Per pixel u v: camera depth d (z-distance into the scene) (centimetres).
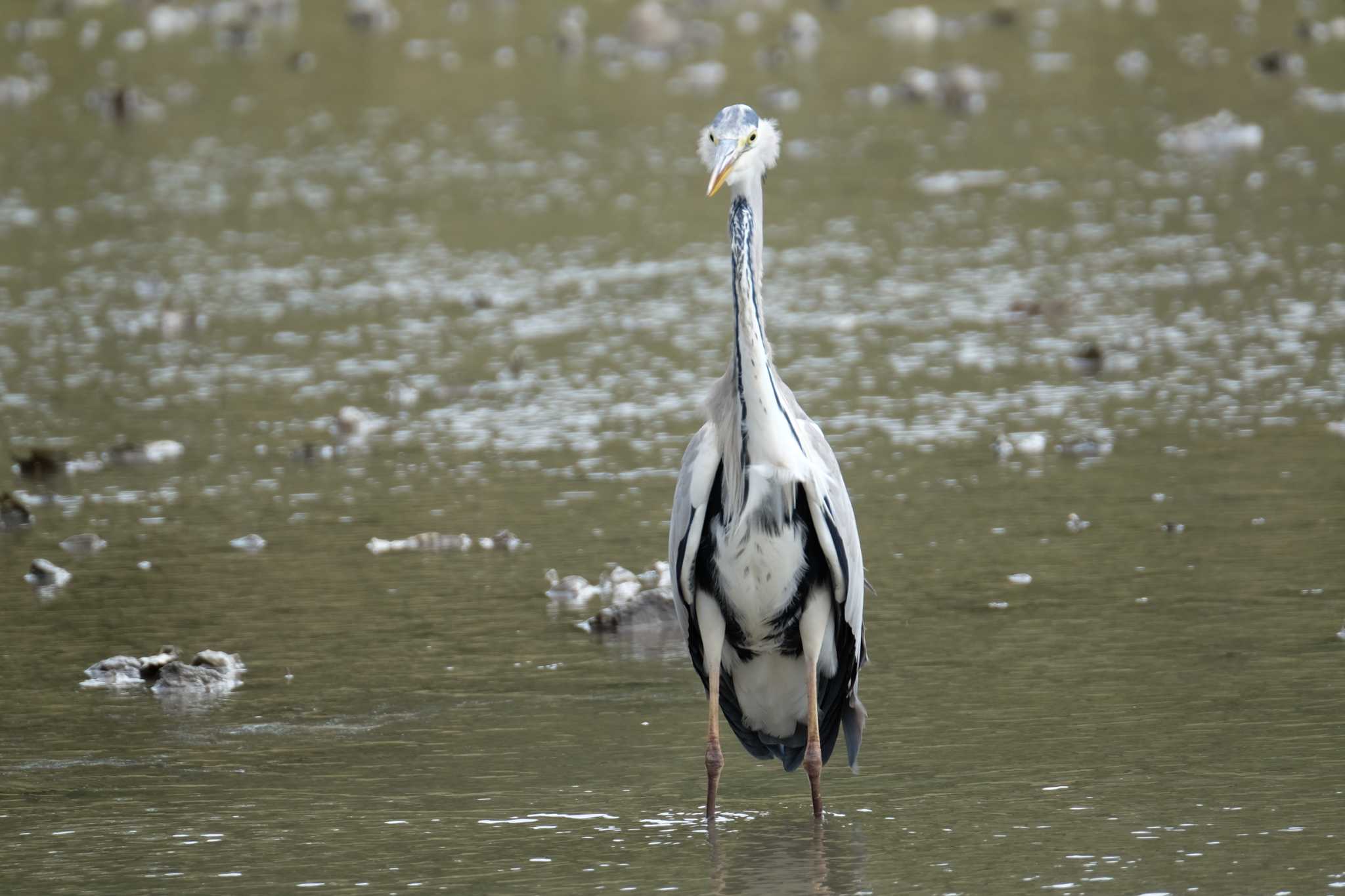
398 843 805
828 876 752
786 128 3191
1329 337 1800
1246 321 1875
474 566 1254
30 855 798
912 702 971
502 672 1054
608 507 1379
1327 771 841
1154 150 2850
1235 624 1062
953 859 764
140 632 1130
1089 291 2034
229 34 4325
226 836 817
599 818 834
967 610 1116
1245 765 854
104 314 2083
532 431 1609
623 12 4694
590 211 2600
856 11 4641
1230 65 3606
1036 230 2362
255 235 2497
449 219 2572
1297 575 1143
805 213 2534
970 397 1658
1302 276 2044
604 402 1691
